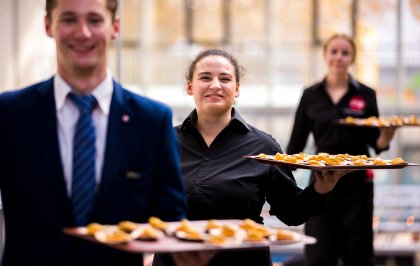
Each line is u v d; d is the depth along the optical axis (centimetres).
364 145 651
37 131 277
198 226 298
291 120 1438
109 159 278
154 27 1448
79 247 274
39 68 1371
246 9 1437
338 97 662
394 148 1402
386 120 631
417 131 1409
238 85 438
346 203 636
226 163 409
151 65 1450
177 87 1444
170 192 291
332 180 386
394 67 1420
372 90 668
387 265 977
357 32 1418
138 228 271
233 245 265
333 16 1423
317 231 638
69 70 278
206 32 1441
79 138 276
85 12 273
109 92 284
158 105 292
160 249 255
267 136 425
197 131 417
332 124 654
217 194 401
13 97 283
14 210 278
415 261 973
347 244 640
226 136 416
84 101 278
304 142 679
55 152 276
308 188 400
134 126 285
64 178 276
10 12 1297
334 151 653
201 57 425
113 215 278
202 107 417
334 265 647
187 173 410
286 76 1439
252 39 1438
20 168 276
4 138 278
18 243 276
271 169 412
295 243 277
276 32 1434
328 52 666
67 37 273
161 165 290
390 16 1413
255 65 1440
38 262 273
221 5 1439
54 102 279
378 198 1162
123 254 281
